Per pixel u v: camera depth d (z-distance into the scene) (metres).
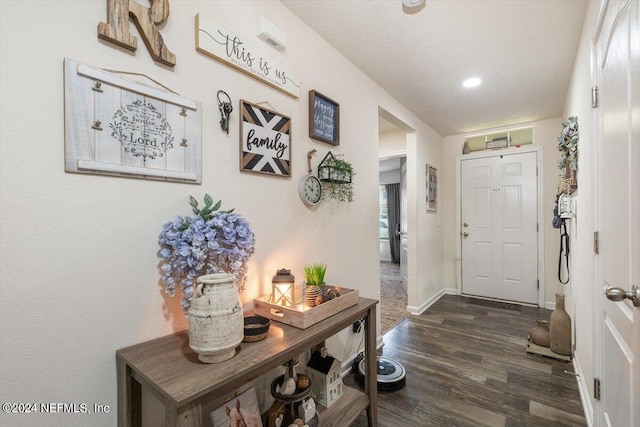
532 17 1.72
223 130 1.32
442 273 4.24
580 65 1.92
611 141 1.19
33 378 0.84
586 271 1.74
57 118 0.88
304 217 1.76
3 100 0.80
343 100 2.12
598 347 1.43
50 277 0.87
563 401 1.79
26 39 0.83
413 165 3.46
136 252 1.05
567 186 2.41
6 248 0.80
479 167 4.05
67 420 0.90
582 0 1.59
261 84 1.51
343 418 1.42
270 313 1.34
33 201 0.84
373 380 1.54
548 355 2.33
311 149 1.82
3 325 0.80
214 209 1.15
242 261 1.15
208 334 0.91
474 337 2.74
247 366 0.92
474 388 1.94
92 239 0.95
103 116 0.97
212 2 1.29
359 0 1.60
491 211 3.96
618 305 1.10
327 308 1.33
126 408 0.96
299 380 1.39
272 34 1.50
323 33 1.89
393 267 6.88
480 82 2.56
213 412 1.15
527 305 3.70
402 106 3.06
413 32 1.88
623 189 1.03
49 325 0.87
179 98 1.16
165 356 0.97
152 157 1.08
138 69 1.06
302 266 1.73
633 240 0.92
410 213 3.50
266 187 1.53
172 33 1.15
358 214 2.27
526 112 3.32
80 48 0.93
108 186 0.99
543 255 3.62
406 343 2.62
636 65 0.87
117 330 1.01
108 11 0.97
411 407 1.75
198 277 1.02
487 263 3.99
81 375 0.93
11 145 0.81
